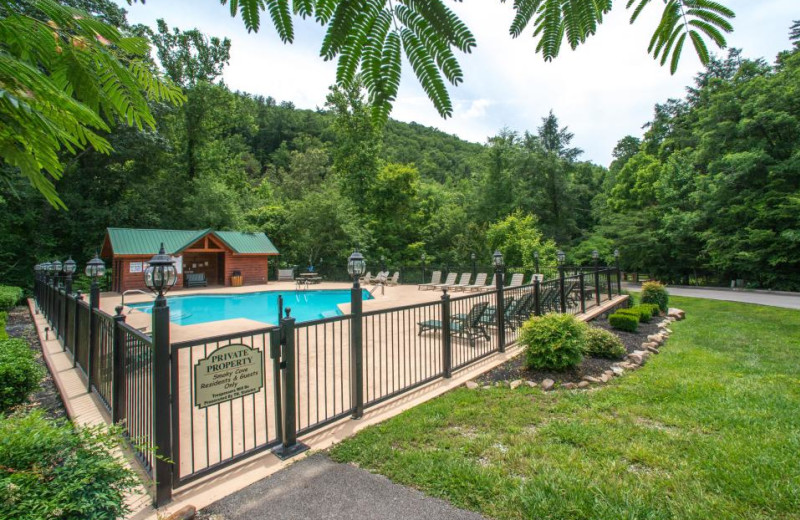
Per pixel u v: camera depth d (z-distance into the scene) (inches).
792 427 133.3
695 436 127.4
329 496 96.7
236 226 864.9
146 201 803.4
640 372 203.5
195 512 90.9
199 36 860.0
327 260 927.7
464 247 945.5
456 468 106.9
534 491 97.0
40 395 174.7
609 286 451.2
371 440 125.2
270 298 626.8
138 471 105.3
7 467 62.5
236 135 1073.5
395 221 1031.6
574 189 1243.2
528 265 762.2
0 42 38.3
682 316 412.5
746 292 714.8
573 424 136.7
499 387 181.3
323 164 1653.5
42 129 42.4
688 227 846.5
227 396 108.2
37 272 456.4
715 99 784.3
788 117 663.8
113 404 130.1
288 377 120.8
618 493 96.0
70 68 43.0
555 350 198.1
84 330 191.5
